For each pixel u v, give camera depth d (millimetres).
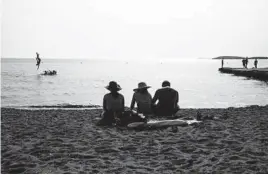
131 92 24078
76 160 4773
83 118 9406
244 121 8344
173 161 4695
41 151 5266
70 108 14867
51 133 6859
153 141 5973
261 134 6547
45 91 24984
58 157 4949
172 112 8695
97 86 30469
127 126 7453
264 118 8961
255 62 54312
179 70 75625
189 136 6398
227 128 7270
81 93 23719
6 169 4320
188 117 8773
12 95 21859
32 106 15680
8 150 5375
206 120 8492
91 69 82188
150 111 8539
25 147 5586
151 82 35375
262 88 26859
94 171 4238
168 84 8836
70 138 6332
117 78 43219
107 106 7844
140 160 4773
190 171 4219
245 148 5367
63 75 51000
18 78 42062
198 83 33188
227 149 5324
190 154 5078
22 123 8266
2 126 7734
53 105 16375
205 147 5523
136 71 69312
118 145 5695
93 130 7207
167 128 7328
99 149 5418
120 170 4285
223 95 21531
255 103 17375
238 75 49062
